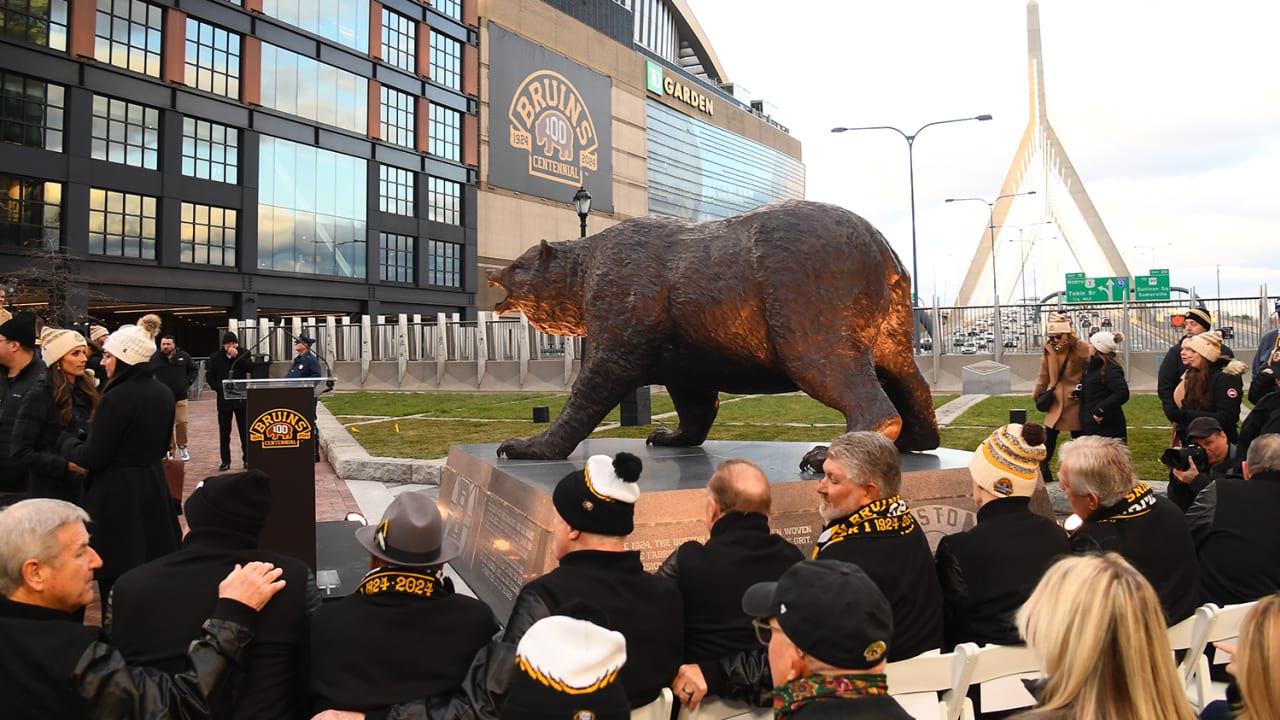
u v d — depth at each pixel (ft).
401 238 142.20
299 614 8.36
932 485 15.47
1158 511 10.64
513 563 14.21
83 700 7.17
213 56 112.27
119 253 103.24
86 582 8.39
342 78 129.90
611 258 17.49
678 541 13.41
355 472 32.22
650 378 18.92
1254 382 18.94
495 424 46.98
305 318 139.03
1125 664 5.84
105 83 100.12
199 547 8.60
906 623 9.23
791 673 5.77
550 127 174.40
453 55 151.64
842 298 15.52
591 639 5.82
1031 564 9.85
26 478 15.42
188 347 139.74
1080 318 64.49
